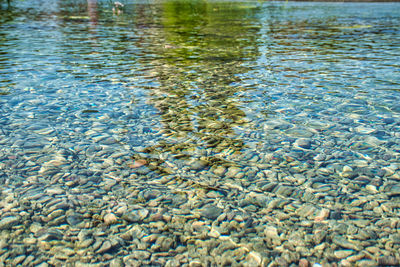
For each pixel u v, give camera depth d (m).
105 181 2.79
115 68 6.25
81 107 4.30
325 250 2.07
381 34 10.08
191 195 2.62
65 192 2.64
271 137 3.51
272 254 2.04
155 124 3.83
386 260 1.98
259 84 5.24
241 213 2.42
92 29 11.40
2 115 4.02
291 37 9.70
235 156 3.16
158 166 3.01
